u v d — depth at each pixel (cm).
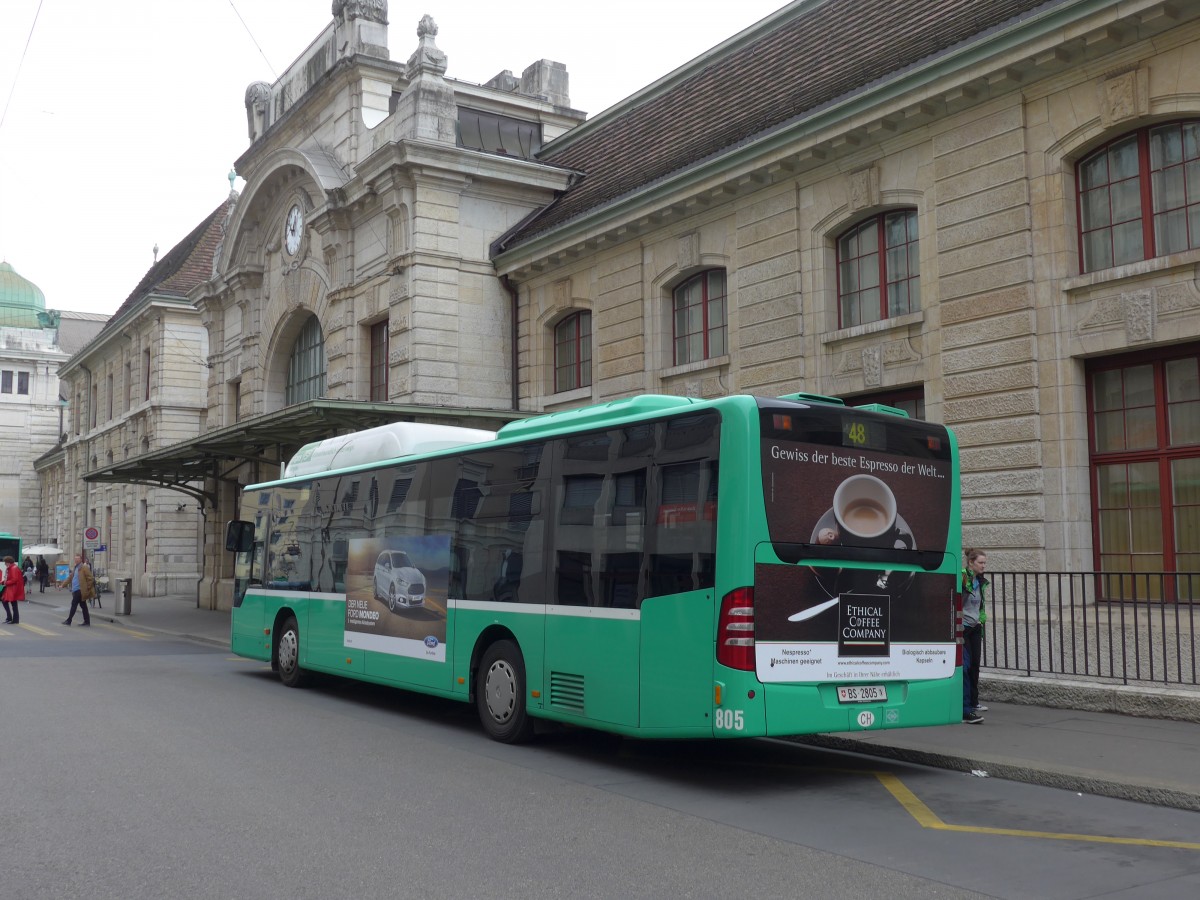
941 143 1512
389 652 1292
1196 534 1248
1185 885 588
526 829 701
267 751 986
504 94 2869
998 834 703
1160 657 1177
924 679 923
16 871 592
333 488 1486
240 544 1772
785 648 838
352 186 2650
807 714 843
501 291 2502
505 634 1102
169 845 646
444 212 2452
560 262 2320
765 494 843
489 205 2514
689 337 2020
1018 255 1402
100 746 994
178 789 806
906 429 943
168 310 4644
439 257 2434
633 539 927
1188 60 1243
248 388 3375
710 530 851
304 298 2981
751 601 825
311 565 1522
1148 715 1101
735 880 589
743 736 810
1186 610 1213
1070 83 1361
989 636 1363
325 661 1451
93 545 5631
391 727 1170
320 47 2975
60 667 1767
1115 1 1261
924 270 1542
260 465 3262
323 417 2156
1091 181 1373
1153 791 795
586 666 962
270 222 3238
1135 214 1321
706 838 685
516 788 841
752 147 1762
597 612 955
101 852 630
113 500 5353
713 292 1973
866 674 881
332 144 2855
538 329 2405
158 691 1441
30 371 8275
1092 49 1323
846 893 566
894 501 921
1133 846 673
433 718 1259
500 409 2242
